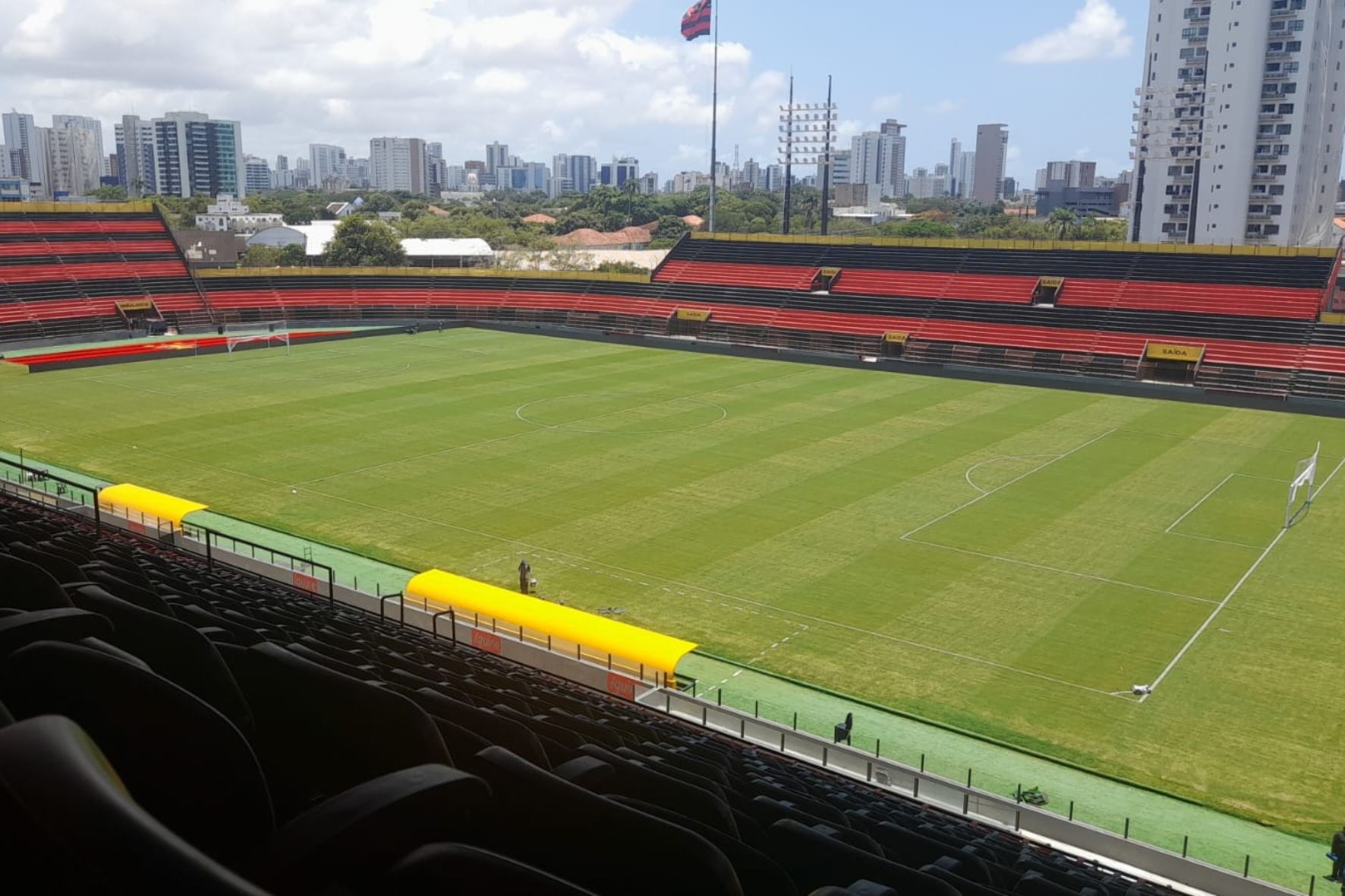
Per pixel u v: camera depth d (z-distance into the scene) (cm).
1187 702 3678
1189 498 6081
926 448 7169
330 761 511
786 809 1203
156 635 589
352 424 7706
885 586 4672
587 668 3581
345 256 17888
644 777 857
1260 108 15550
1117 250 12094
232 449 6950
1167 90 12319
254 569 4344
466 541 5209
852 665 3941
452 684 1658
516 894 291
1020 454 7056
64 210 13925
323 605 3431
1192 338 10662
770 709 3594
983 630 4247
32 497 4825
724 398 8906
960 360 11312
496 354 11319
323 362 10619
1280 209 15688
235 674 575
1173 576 4838
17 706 381
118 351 11081
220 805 350
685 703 3394
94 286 13075
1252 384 9919
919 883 856
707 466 6612
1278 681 3825
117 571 1403
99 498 4853
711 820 833
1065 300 11706
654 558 5000
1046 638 4172
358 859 295
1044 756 3325
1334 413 8719
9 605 683
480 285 14488
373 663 1367
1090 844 2755
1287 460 7012
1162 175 16200
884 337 11831
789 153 14188
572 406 8462
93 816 208
